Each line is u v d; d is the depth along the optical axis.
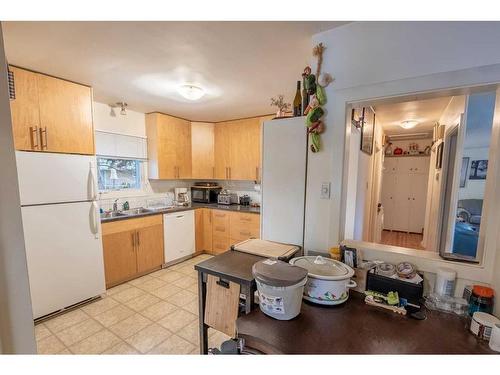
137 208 3.64
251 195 4.25
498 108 1.19
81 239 2.42
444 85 1.25
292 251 1.75
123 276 2.97
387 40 1.37
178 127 3.86
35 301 2.13
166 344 1.94
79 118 2.37
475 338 1.00
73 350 1.86
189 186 4.52
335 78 1.55
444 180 2.94
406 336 1.01
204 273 1.61
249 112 3.57
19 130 2.00
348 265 1.44
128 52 1.79
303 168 1.80
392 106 2.99
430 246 3.69
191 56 1.86
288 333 1.03
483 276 1.20
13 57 1.84
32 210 2.09
